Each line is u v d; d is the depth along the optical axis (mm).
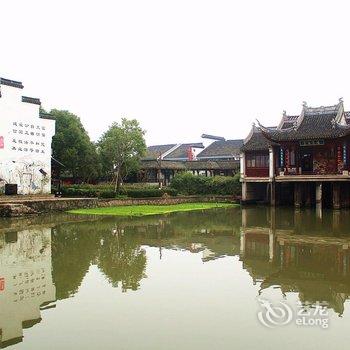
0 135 47469
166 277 16797
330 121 49125
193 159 88625
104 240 26406
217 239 26766
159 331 11203
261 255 21234
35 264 19453
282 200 53875
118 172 60750
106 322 11922
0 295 14672
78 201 46812
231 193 60531
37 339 10836
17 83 49281
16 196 47375
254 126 57844
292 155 50406
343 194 48219
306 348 10109
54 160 55188
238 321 11875
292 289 15000
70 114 63562
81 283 16078
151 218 39531
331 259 20047
